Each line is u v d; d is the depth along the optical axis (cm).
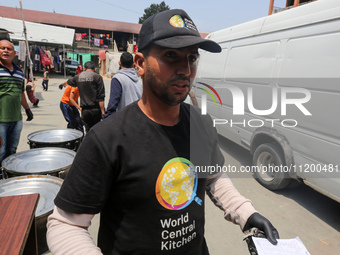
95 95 341
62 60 2020
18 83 277
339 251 206
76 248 63
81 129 427
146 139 70
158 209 70
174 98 69
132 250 71
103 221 77
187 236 77
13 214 93
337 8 205
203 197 83
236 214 95
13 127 285
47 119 597
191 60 71
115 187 70
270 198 275
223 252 204
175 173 72
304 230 230
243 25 333
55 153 214
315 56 214
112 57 2114
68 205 65
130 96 270
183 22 70
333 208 265
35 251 107
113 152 66
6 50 259
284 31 254
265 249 81
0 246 76
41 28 1711
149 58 69
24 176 166
